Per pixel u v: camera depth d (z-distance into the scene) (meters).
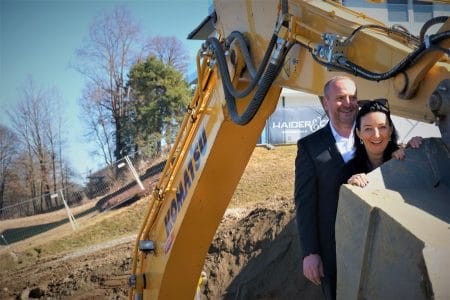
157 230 4.55
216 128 3.77
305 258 3.35
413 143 2.22
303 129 18.64
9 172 32.59
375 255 1.87
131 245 12.59
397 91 2.41
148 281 4.62
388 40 2.60
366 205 1.90
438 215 1.81
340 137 3.36
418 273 1.66
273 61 3.15
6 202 32.22
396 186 2.09
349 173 3.33
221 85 3.75
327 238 3.37
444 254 1.62
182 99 28.80
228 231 9.41
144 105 29.47
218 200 3.95
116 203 19.89
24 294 11.17
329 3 3.22
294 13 3.12
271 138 18.55
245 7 3.71
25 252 16.83
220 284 8.61
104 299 9.75
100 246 14.11
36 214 24.28
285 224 8.76
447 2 3.36
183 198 4.07
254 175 16.08
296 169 3.49
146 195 19.72
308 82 3.15
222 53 3.71
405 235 1.72
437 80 2.27
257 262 8.52
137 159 26.94
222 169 3.86
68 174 33.00
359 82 2.74
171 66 30.91
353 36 2.67
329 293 3.32
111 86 32.59
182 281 4.15
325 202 3.37
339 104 3.13
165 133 28.53
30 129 33.06
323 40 2.75
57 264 12.84
